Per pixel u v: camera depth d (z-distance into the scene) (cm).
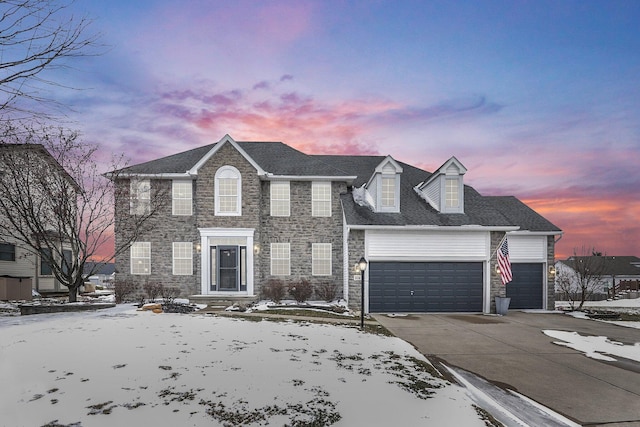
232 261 1642
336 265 1745
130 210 1673
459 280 1559
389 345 873
